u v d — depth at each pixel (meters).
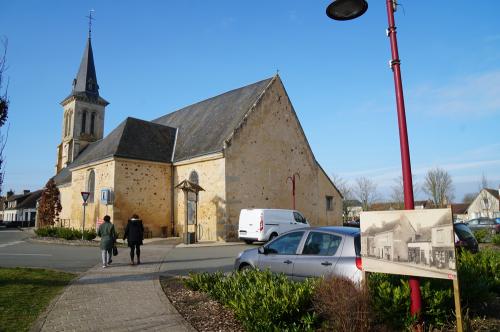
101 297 7.18
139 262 11.78
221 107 26.59
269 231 18.78
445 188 46.84
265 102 24.19
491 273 7.23
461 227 10.14
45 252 14.73
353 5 5.53
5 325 5.39
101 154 23.62
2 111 7.82
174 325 5.52
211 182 21.64
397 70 4.97
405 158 4.74
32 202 67.19
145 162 23.19
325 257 6.32
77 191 26.45
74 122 41.84
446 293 5.16
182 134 26.89
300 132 26.66
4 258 12.90
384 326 4.64
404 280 5.60
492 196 60.84
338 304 4.38
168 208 23.98
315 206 27.11
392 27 5.07
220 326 5.45
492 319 5.72
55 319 5.79
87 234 19.06
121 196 21.94
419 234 4.50
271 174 23.80
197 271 10.26
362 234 5.00
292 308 4.90
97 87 44.25
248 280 6.26
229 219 20.73
